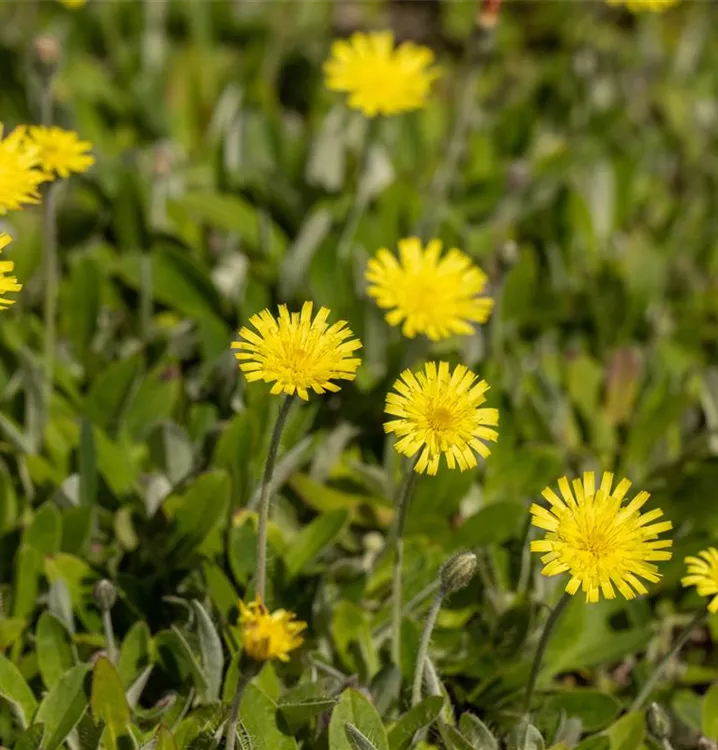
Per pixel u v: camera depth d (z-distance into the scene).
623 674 5.03
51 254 4.72
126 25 7.81
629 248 6.40
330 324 5.62
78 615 4.47
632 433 5.53
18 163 4.06
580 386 5.70
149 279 5.61
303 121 7.76
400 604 4.48
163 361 5.48
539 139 7.54
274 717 3.78
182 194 6.42
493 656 4.47
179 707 4.05
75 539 4.50
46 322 4.84
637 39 8.59
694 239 6.99
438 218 6.27
